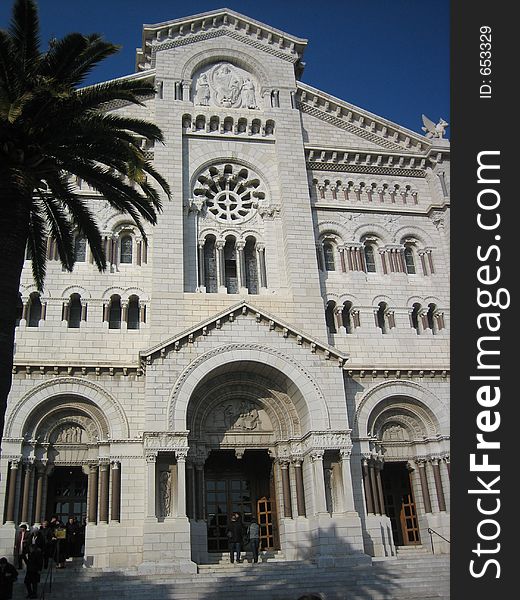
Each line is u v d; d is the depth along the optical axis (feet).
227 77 162.71
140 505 118.52
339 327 143.02
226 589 96.07
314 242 145.59
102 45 88.53
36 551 91.35
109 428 122.93
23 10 84.33
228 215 149.07
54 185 85.46
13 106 73.61
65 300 133.28
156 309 131.85
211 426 130.52
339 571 105.91
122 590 94.32
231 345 126.93
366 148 160.86
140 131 94.27
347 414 128.06
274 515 130.21
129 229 143.64
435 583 99.25
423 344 144.97
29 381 123.34
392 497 140.46
